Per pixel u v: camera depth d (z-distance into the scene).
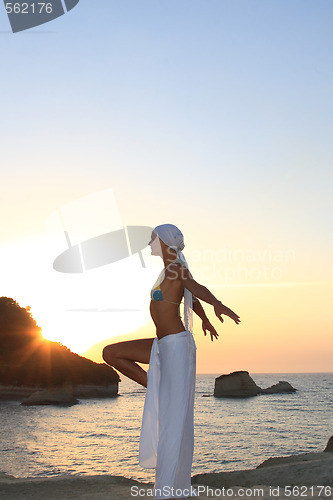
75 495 4.48
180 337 3.73
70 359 124.75
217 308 3.46
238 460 31.00
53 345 122.25
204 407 90.56
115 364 3.99
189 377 3.72
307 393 141.62
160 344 3.77
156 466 3.62
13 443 37.38
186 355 3.72
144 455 3.78
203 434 49.59
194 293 3.54
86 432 50.03
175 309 3.78
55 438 43.16
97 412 82.81
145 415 3.79
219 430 54.09
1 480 5.71
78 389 121.38
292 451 37.31
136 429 54.75
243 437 47.25
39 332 119.94
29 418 66.06
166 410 3.65
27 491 4.77
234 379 121.88
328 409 88.00
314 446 41.00
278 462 6.57
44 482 5.24
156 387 3.79
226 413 78.81
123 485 5.18
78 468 25.34
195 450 36.31
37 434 45.88
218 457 32.44
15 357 109.56
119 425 59.69
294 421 66.69
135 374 3.96
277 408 89.69
